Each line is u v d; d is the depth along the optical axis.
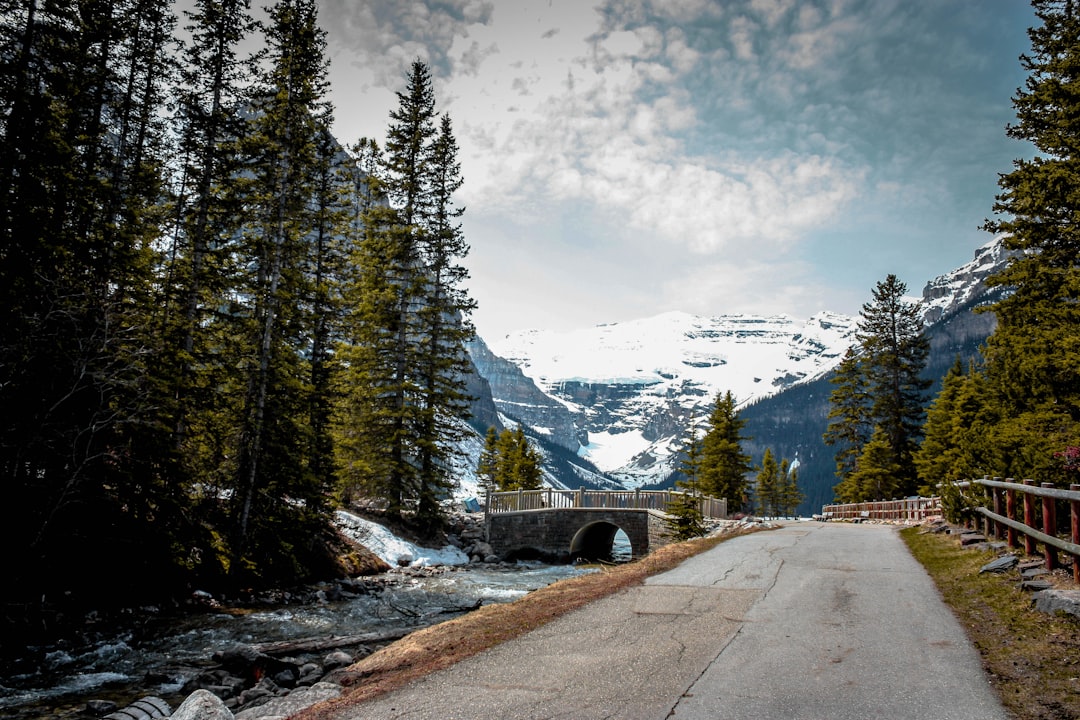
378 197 35.19
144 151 21.17
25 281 14.61
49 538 15.38
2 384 13.92
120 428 16.69
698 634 8.72
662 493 36.50
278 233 22.88
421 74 35.81
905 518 29.61
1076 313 18.50
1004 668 6.63
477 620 10.30
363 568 25.89
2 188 14.80
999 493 13.79
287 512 23.22
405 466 31.98
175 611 17.08
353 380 32.41
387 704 6.63
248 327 22.00
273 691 9.57
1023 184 19.53
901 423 50.78
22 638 13.28
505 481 66.69
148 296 19.02
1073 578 9.02
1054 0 20.77
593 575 14.72
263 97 22.81
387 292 33.09
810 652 7.64
